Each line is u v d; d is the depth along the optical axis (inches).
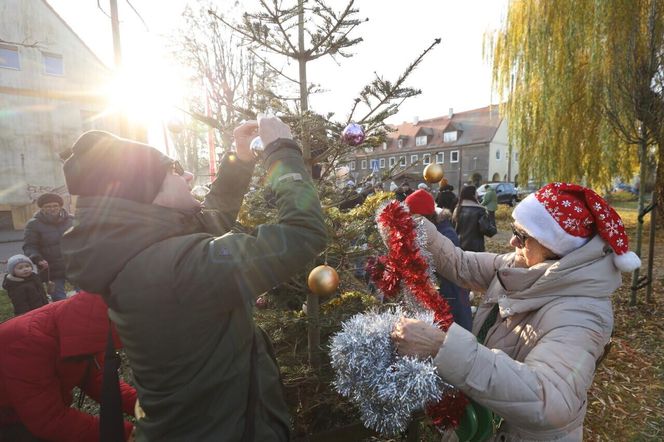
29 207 709.9
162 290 36.2
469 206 201.6
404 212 56.4
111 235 36.8
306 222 39.9
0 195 686.5
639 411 119.3
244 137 57.0
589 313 46.3
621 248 46.3
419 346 42.8
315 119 69.6
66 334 55.1
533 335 48.4
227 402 39.9
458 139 1507.1
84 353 55.4
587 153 357.7
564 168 358.0
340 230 75.7
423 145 1605.6
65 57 733.9
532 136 377.4
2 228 687.7
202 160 396.8
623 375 138.6
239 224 77.9
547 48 330.0
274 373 47.9
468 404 47.6
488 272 66.5
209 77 293.9
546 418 38.4
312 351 78.7
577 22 301.3
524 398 38.5
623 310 197.3
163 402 38.3
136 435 41.9
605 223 47.3
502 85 394.9
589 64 281.7
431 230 69.6
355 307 85.7
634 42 190.7
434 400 43.9
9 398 56.4
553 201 49.9
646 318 185.9
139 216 37.9
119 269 36.6
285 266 38.5
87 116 763.4
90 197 38.0
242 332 42.8
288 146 44.3
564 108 331.0
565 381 40.4
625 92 190.9
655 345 159.6
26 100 703.7
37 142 716.0
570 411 39.5
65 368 58.2
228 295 37.0
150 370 38.5
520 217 52.5
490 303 59.4
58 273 193.2
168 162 41.6
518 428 48.5
